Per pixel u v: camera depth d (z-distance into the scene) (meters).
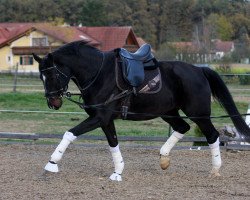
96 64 8.20
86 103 8.23
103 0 78.62
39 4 79.50
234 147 11.44
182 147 11.64
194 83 8.59
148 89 8.30
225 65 41.75
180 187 8.00
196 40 50.28
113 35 54.09
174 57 44.88
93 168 9.38
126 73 8.16
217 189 7.91
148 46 8.59
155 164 9.95
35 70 50.41
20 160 10.04
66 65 8.16
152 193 7.54
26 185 7.90
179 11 78.00
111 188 7.78
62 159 10.26
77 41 8.30
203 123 8.70
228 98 8.87
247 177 8.84
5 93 23.23
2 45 51.03
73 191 7.55
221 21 78.00
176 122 9.01
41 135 11.97
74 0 78.56
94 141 13.30
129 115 8.38
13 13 79.62
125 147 11.78
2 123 16.58
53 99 8.15
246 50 51.84
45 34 50.38
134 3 78.75
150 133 14.65
